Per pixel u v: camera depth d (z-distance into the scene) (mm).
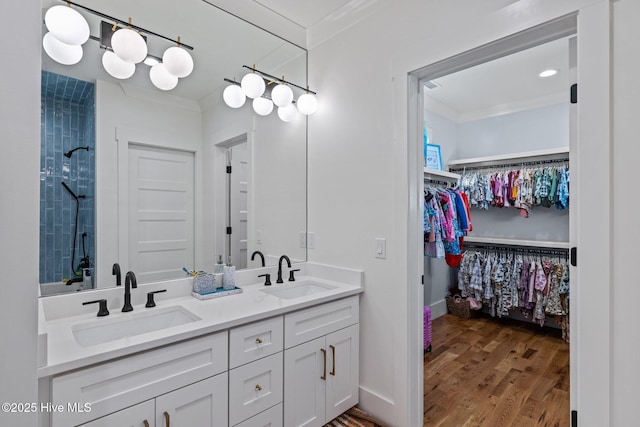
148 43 1710
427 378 2393
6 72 691
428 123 3766
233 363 1374
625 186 1116
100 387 1043
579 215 1208
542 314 3229
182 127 1840
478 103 3908
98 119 1561
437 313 3857
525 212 3504
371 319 1927
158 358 1164
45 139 1426
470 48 1498
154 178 1741
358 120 2006
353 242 2031
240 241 2076
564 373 2463
